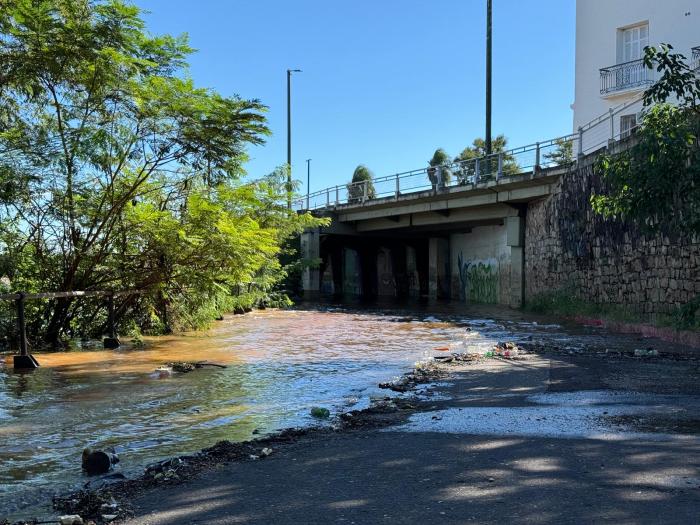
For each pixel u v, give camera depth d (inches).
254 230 647.1
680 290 558.3
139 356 497.0
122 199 568.7
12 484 187.8
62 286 574.2
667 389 301.9
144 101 550.9
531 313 945.5
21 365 433.1
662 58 395.5
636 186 400.5
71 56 493.7
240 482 174.7
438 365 422.6
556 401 277.9
